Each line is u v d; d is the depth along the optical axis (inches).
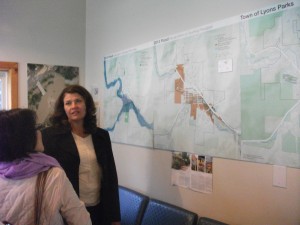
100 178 72.2
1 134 41.3
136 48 98.3
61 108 71.1
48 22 126.5
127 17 104.0
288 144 56.1
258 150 61.1
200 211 74.0
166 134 84.8
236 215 65.4
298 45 54.5
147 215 80.5
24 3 121.0
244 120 63.7
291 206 55.6
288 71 56.0
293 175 55.3
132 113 99.9
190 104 76.8
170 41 83.7
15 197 40.6
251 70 62.3
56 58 128.5
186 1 78.8
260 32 60.7
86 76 134.3
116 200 73.4
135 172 98.3
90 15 131.0
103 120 119.0
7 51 117.7
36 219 41.1
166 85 84.9
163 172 86.0
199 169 74.2
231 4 66.7
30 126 44.1
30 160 42.5
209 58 71.6
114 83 111.2
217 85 69.6
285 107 56.5
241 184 64.4
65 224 48.4
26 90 121.4
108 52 116.0
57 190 43.2
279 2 57.3
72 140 67.9
